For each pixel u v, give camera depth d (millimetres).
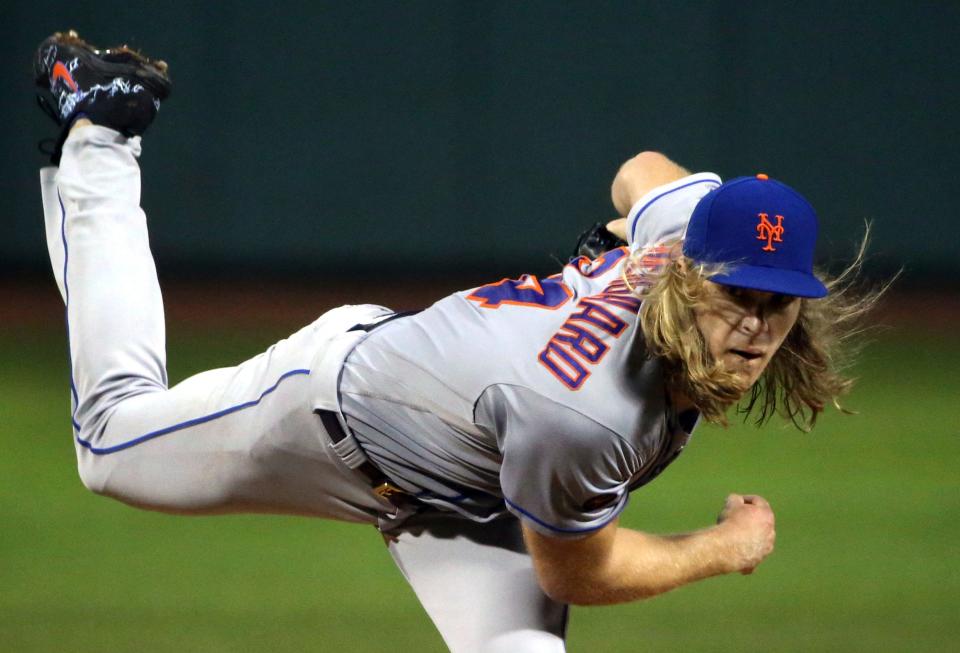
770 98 56531
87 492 24844
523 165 57094
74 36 13883
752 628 17312
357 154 57188
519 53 56719
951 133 56719
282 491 11805
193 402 11945
